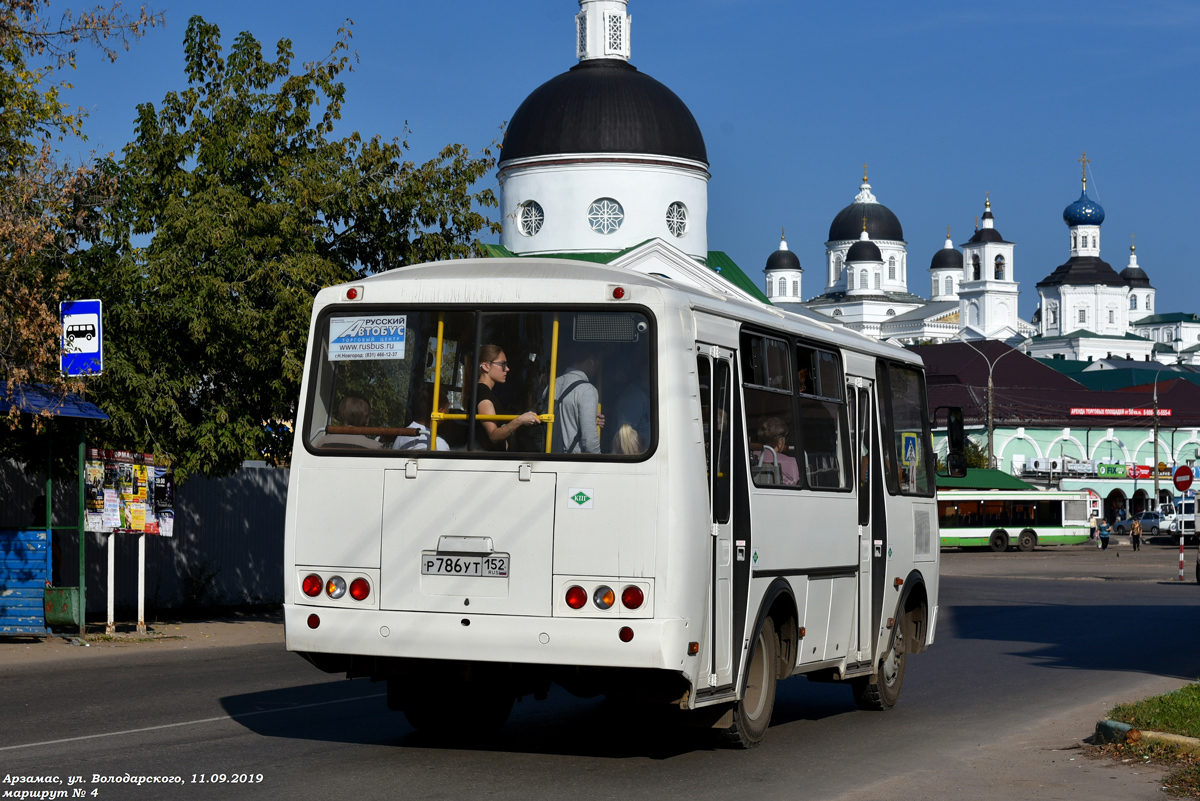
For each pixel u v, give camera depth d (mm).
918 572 13195
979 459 85750
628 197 57781
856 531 11547
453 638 8680
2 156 16547
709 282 57125
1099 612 26906
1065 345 165000
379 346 9078
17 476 20422
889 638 12414
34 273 16781
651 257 56562
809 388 10773
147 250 19922
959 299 178500
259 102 21797
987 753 10125
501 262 9383
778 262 180500
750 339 9734
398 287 9094
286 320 19578
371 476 8938
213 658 16188
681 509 8461
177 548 23203
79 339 16141
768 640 10070
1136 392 100875
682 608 8445
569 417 8641
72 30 16281
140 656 16297
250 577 24656
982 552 68250
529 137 58594
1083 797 8492
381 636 8820
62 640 17578
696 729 10859
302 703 12094
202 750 9523
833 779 8938
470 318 8930
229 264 19688
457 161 22250
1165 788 8734
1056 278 179875
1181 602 30438
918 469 13383
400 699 10172
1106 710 12578
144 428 19609
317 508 9031
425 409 8922
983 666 16562
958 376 97250
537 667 8789
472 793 8156
